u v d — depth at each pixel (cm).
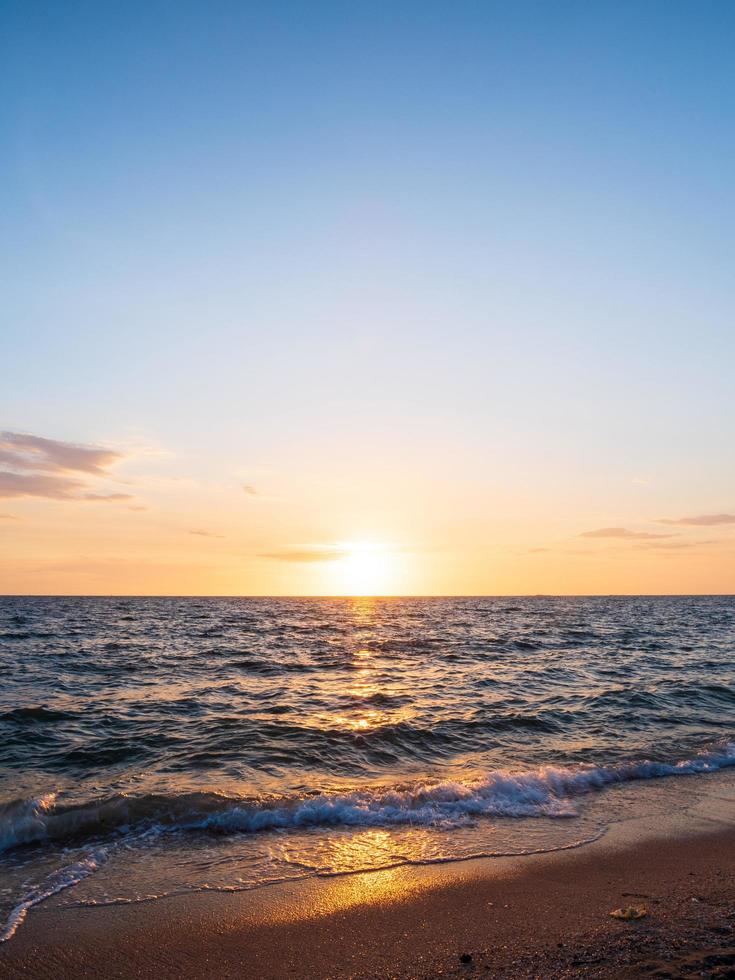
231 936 664
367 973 593
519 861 863
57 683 2384
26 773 1243
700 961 574
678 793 1171
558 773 1252
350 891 770
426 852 890
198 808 1030
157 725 1645
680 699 2081
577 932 660
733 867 845
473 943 644
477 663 3123
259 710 1858
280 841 924
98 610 9988
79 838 929
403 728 1606
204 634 5050
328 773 1270
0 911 709
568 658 3350
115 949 636
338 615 9006
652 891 769
